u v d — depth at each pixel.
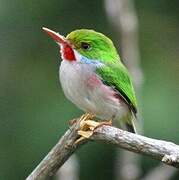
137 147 8.57
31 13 14.92
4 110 14.54
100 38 10.26
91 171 14.41
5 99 14.66
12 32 14.81
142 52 15.22
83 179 14.40
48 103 14.62
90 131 8.84
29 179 8.99
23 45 14.90
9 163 14.34
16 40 14.86
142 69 14.94
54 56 15.05
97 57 10.20
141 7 15.46
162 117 13.54
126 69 10.55
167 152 8.43
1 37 14.76
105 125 8.82
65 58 10.09
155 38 15.34
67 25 15.22
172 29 15.43
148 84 14.27
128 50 11.19
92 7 15.16
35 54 15.01
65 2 15.19
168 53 15.24
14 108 14.57
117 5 11.38
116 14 11.35
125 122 10.66
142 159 13.59
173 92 14.16
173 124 13.52
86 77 10.07
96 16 15.16
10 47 14.84
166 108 13.65
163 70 14.95
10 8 14.75
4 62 14.81
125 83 10.39
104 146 14.31
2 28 14.73
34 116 14.45
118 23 11.32
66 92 10.13
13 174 14.34
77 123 8.92
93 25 15.16
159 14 15.48
